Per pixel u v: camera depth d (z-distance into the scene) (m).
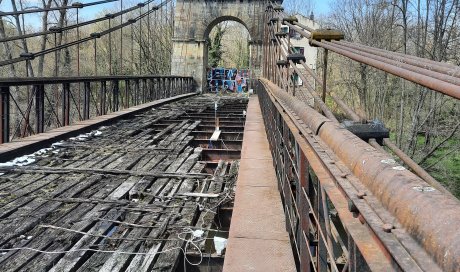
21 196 4.70
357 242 1.02
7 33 24.59
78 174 5.61
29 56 8.90
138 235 3.85
